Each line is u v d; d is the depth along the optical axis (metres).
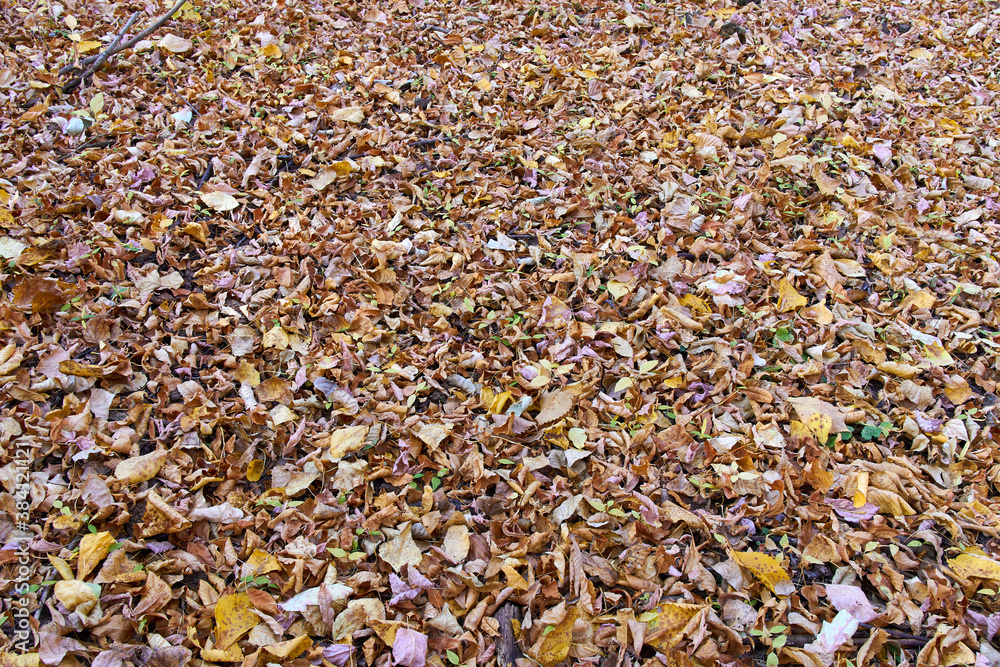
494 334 2.96
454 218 3.56
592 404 2.65
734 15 5.76
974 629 2.06
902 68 5.24
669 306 3.10
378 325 2.96
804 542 2.27
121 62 4.29
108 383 2.54
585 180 3.84
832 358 2.92
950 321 3.17
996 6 6.28
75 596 1.88
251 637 1.90
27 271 2.89
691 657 1.94
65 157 3.53
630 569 2.15
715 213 3.66
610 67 4.98
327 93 4.31
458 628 2.00
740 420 2.64
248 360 2.73
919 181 4.06
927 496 2.41
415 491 2.36
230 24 4.96
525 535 2.22
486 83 4.60
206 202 3.33
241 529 2.20
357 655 1.95
